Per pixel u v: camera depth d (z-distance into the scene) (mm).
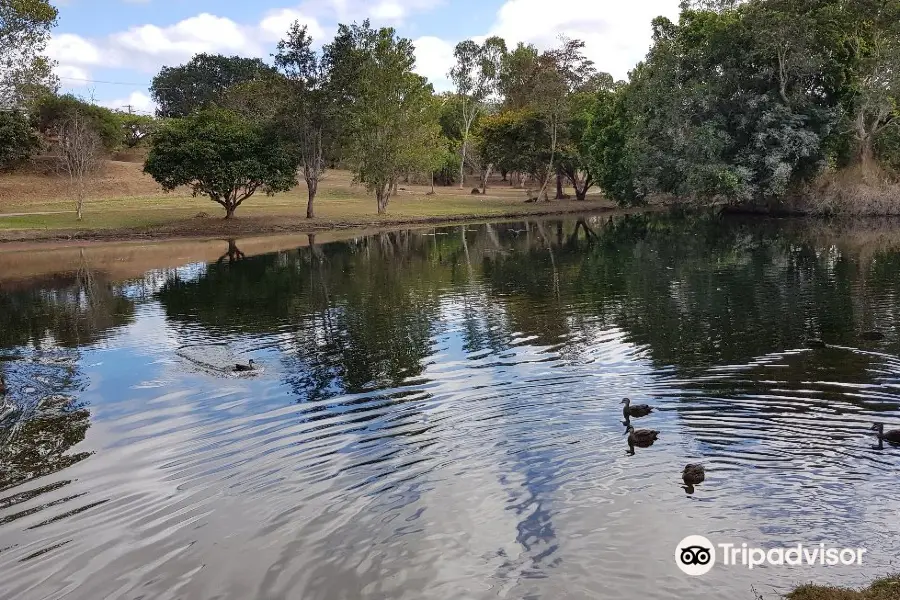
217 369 14883
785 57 44500
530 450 9414
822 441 9266
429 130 60156
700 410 10688
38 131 70000
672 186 50625
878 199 44938
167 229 48281
